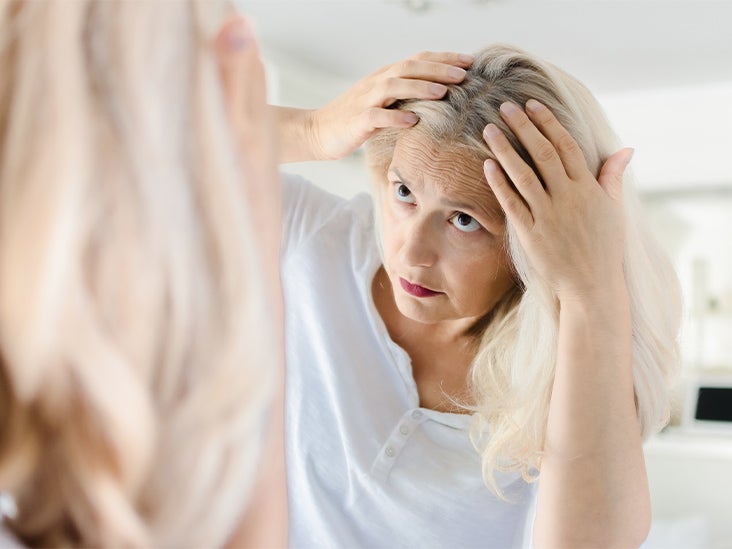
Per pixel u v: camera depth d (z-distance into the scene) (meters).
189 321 0.36
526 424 0.94
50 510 0.40
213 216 0.38
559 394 0.85
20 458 0.37
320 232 1.12
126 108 0.36
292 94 3.27
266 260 0.47
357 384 1.06
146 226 0.36
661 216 3.49
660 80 3.36
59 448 0.38
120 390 0.35
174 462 0.38
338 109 1.00
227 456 0.39
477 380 1.04
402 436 1.04
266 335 0.39
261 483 0.45
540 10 2.71
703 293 3.36
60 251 0.34
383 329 1.05
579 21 2.79
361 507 1.06
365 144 0.97
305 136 1.05
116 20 0.37
